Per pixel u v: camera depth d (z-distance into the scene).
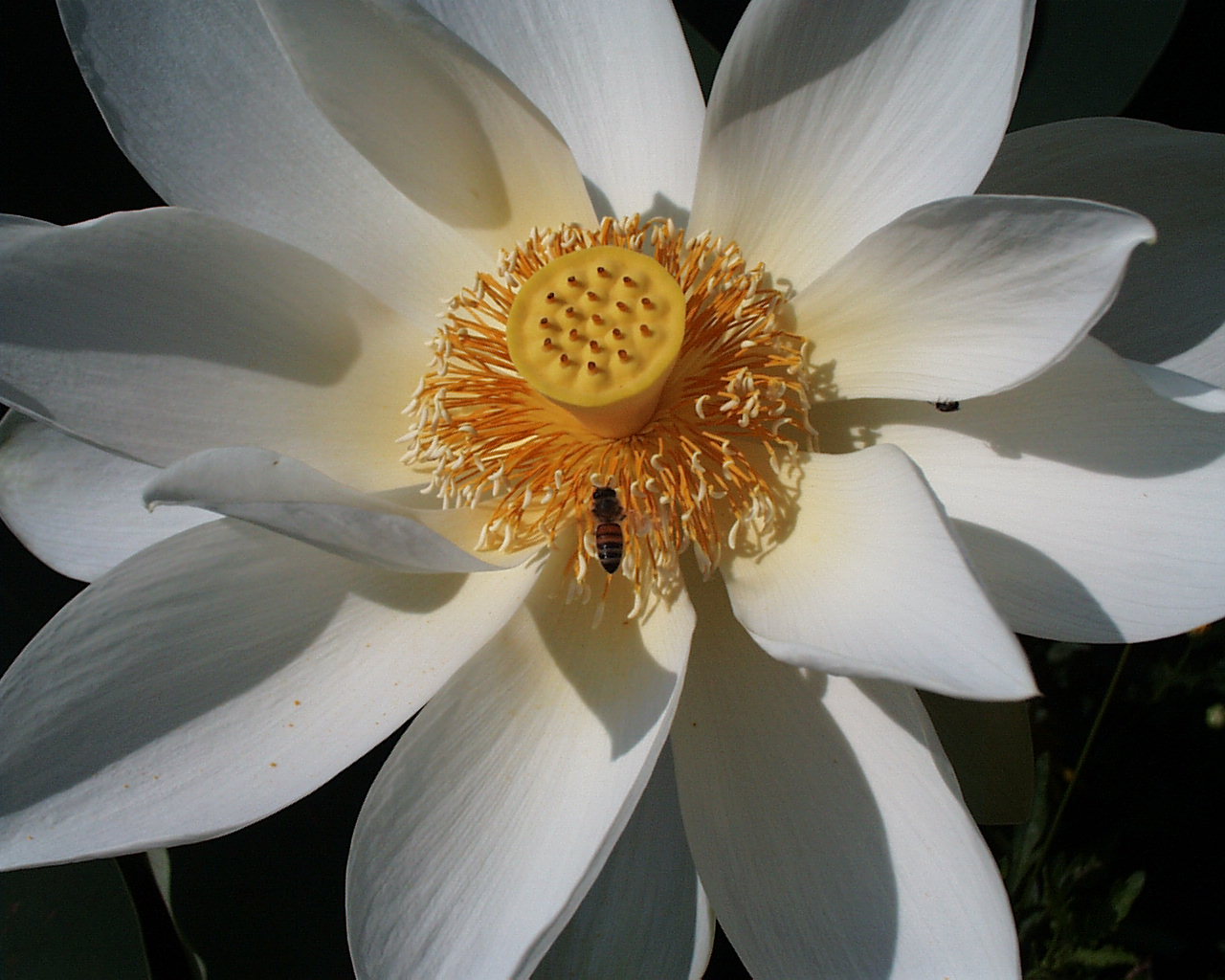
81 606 0.22
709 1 0.29
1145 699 0.31
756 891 0.22
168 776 0.22
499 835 0.21
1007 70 0.21
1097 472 0.21
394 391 0.26
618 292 0.24
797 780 0.22
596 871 0.19
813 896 0.21
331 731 0.22
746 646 0.23
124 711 0.22
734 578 0.23
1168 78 0.28
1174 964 0.30
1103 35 0.27
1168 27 0.26
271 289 0.25
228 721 0.22
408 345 0.26
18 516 0.26
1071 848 0.31
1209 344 0.23
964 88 0.22
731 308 0.24
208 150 0.25
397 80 0.23
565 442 0.25
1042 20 0.27
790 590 0.22
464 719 0.22
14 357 0.23
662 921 0.23
